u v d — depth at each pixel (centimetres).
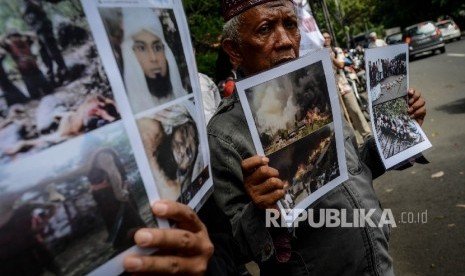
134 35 66
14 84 48
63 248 50
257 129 109
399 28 3441
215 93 262
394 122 153
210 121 135
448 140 531
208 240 69
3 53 48
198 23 598
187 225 67
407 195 392
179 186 70
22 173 47
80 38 56
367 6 3925
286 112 115
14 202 47
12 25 49
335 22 2350
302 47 275
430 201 365
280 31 132
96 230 54
